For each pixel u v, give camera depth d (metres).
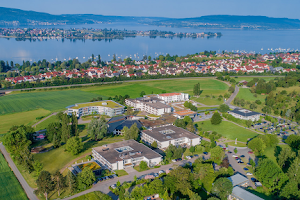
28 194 154.25
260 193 163.12
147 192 152.88
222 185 154.25
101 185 164.50
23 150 185.62
